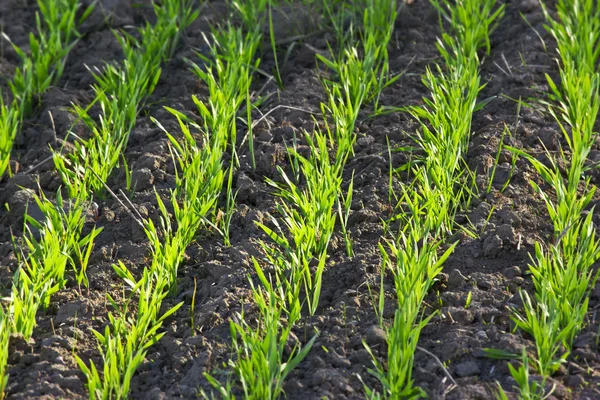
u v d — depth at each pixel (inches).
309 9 296.4
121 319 176.7
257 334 166.4
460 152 226.7
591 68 260.7
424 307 183.3
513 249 200.1
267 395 156.6
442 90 251.8
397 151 236.8
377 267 195.2
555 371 164.4
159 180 233.1
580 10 291.4
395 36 291.7
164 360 175.3
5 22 318.3
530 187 220.5
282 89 269.9
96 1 309.7
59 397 163.9
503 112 252.2
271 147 237.3
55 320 185.5
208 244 210.2
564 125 245.1
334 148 238.8
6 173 239.6
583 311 170.4
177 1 299.9
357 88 248.2
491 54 282.7
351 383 165.3
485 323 177.8
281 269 193.2
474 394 159.9
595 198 216.4
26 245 210.2
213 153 217.2
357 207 217.8
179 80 277.9
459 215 211.6
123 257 205.0
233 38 270.4
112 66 269.0
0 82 281.0
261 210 219.9
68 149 245.4
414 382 164.9
